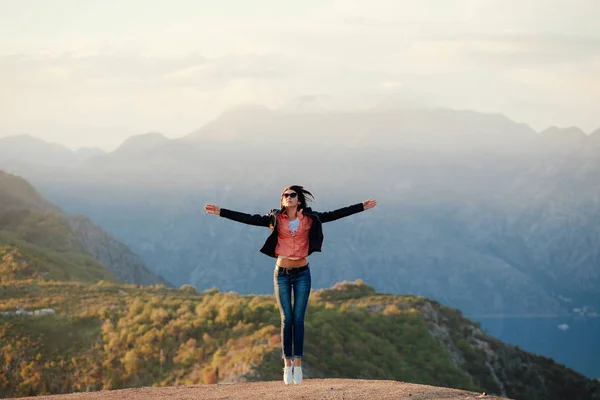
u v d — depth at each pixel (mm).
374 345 59562
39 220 125062
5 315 61812
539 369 85625
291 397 11281
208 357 52531
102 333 57906
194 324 56969
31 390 52156
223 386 13453
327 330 58594
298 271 11859
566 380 87250
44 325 59625
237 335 54375
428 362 63094
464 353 75000
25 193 177375
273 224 11633
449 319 81438
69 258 109375
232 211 11719
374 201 11820
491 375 74625
